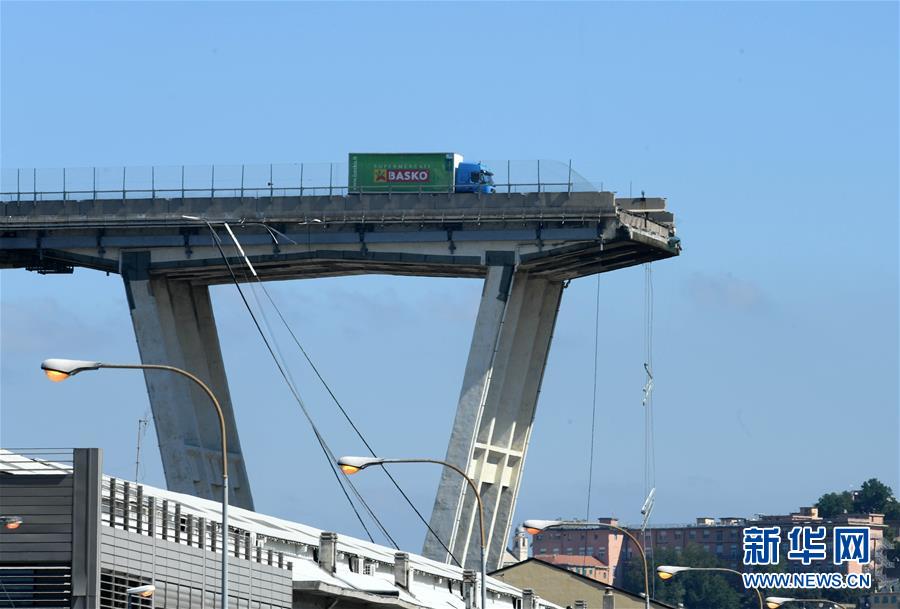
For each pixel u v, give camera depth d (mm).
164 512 115438
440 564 194500
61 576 104000
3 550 104188
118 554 107688
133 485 116000
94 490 105062
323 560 148500
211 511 146750
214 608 121562
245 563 126375
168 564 114625
